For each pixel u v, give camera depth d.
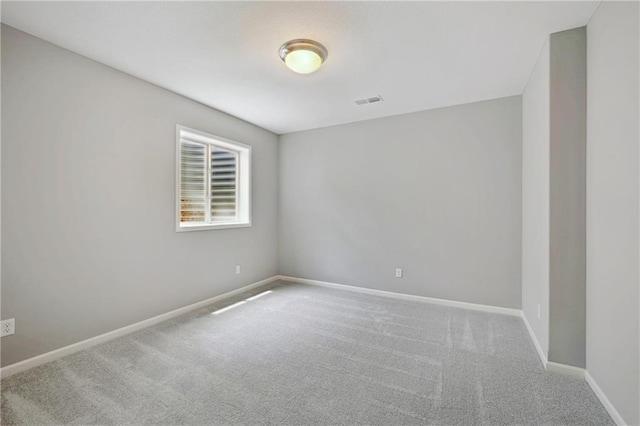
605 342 1.72
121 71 2.68
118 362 2.22
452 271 3.55
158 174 3.01
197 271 3.46
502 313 3.28
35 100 2.15
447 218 3.57
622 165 1.56
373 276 4.06
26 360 2.12
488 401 1.78
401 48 2.30
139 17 1.93
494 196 3.32
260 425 1.58
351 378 2.03
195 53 2.39
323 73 2.73
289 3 1.81
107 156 2.59
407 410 1.70
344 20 1.97
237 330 2.83
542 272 2.31
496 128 3.31
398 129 3.87
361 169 4.14
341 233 4.31
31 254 2.14
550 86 2.09
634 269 1.46
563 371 2.05
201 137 3.53
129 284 2.77
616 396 1.60
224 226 3.83
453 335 2.72
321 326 2.93
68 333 2.34
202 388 1.90
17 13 1.89
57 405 1.73
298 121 4.18
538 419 1.63
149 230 2.94
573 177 2.03
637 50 1.43
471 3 1.80
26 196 2.12
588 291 1.95
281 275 4.87
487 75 2.76
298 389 1.90
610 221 1.68
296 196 4.70
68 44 2.25
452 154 3.54
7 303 2.04
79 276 2.41
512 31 2.08
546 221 2.18
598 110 1.82
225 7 1.84
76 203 2.39
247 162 4.23
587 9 1.84
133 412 1.67
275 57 2.45
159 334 2.73
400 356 2.33
